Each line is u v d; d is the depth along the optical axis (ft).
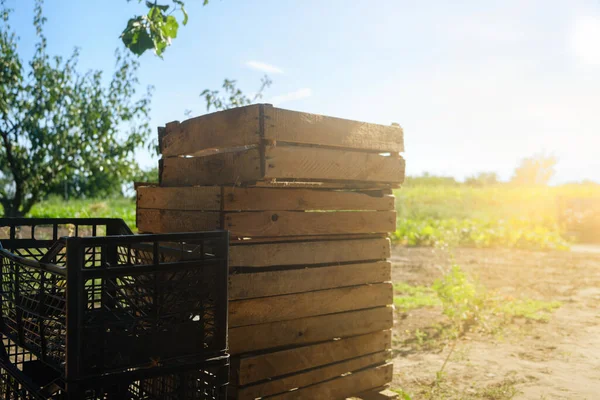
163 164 12.40
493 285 30.48
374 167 11.76
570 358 17.40
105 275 7.87
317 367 11.25
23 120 35.40
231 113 10.41
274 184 10.52
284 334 10.75
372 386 12.14
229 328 10.02
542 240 49.70
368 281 12.11
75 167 37.14
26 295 9.34
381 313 12.33
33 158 35.63
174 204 11.29
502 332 20.54
